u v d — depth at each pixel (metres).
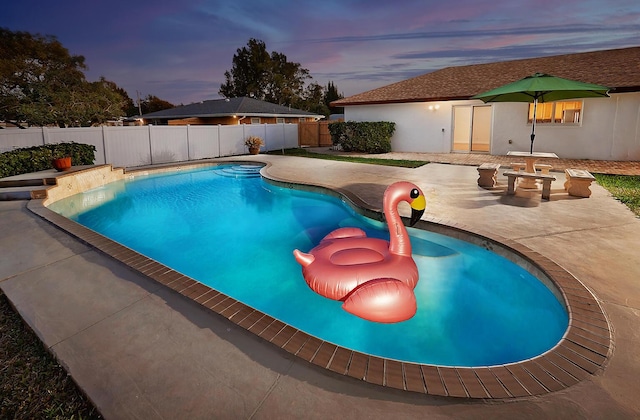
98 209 8.46
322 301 3.66
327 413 1.84
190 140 15.22
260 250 5.86
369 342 3.24
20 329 2.80
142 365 2.27
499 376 2.09
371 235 5.97
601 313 2.77
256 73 47.81
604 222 5.17
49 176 8.41
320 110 48.53
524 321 3.49
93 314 2.91
